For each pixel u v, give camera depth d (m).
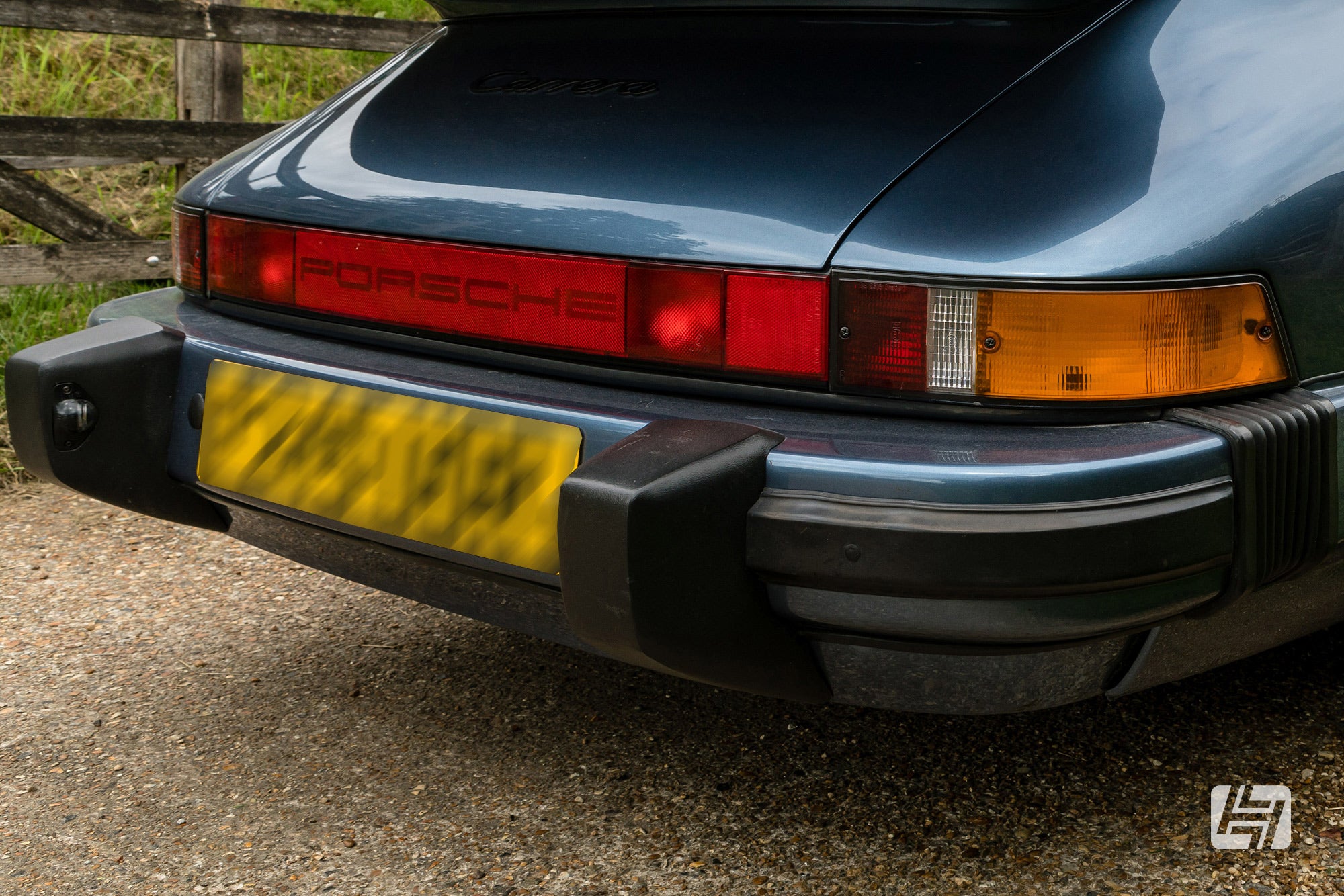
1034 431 1.45
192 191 2.09
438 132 1.86
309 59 6.67
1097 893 1.71
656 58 1.80
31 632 2.55
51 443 1.86
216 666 2.41
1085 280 1.41
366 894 1.72
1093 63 1.59
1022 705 1.54
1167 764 2.05
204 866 1.77
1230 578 1.49
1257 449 1.47
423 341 1.76
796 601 1.43
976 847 1.82
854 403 1.50
